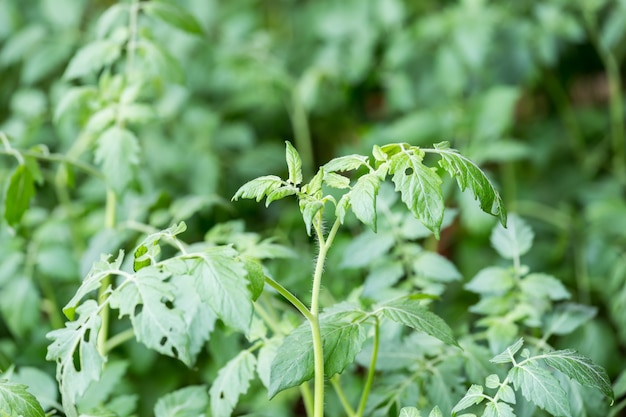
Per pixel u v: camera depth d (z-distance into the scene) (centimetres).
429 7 173
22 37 144
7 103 162
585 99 182
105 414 84
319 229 81
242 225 97
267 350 87
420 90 157
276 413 100
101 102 103
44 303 109
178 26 103
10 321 105
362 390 95
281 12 182
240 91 156
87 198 125
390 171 78
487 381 81
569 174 154
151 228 99
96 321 79
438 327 80
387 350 90
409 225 96
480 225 121
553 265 129
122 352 110
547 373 79
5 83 164
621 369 104
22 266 111
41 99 136
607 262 118
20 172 96
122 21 148
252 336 88
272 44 165
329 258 109
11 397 79
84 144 116
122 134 99
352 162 80
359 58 155
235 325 76
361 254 95
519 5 163
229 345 95
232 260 78
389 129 142
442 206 77
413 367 90
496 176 158
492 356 89
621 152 151
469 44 141
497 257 127
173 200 132
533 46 151
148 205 103
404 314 81
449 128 139
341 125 163
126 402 92
